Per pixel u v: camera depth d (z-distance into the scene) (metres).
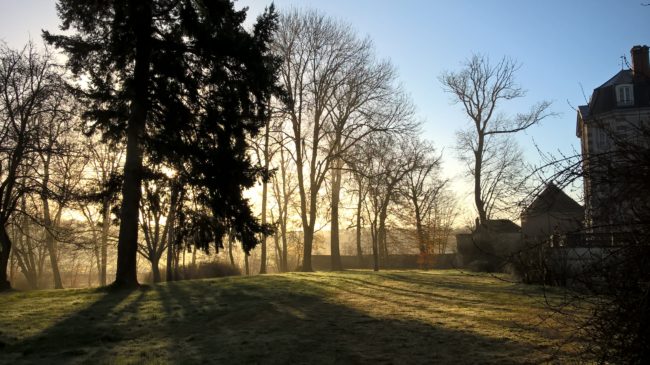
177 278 33.03
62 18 19.62
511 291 16.84
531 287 17.36
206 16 20.45
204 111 19.98
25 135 25.98
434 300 15.61
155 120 19.77
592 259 6.21
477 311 13.02
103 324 12.01
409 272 32.38
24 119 26.20
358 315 12.83
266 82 20.75
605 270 5.61
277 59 22.61
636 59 35.03
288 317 12.73
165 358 8.81
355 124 41.19
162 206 21.53
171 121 19.22
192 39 20.02
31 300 16.33
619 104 34.94
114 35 19.17
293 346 9.53
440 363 8.15
